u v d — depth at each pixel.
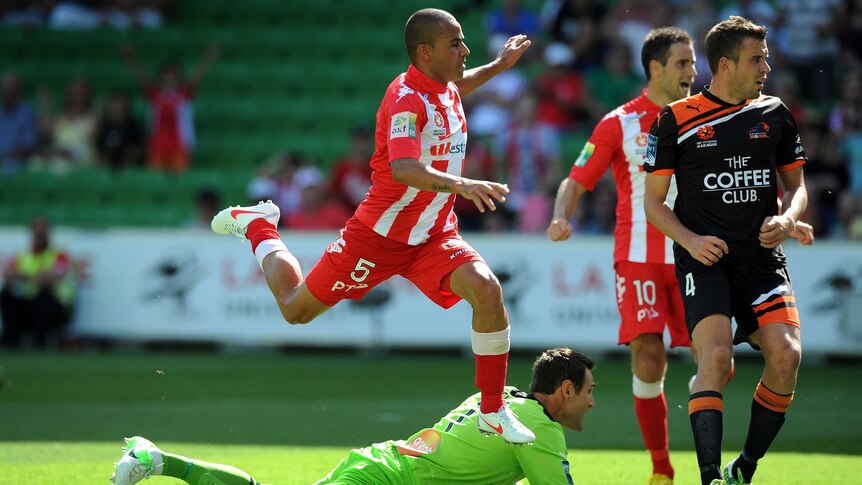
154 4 64.38
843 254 39.28
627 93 52.19
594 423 27.17
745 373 37.12
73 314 45.06
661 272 20.38
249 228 19.84
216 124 57.56
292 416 28.14
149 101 56.81
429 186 16.03
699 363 16.53
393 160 16.44
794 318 16.88
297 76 59.31
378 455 15.68
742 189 17.16
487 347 16.58
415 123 16.70
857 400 30.33
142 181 53.22
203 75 58.78
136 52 61.53
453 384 34.50
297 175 48.78
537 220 45.56
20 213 52.75
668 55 20.61
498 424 15.52
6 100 55.66
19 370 37.88
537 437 15.52
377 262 17.98
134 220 51.72
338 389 33.31
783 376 16.50
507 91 52.94
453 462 15.61
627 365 39.56
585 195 44.62
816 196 44.31
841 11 52.66
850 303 39.06
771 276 17.09
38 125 55.97
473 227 45.38
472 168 46.66
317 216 45.59
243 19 63.75
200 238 44.28
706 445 15.94
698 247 16.56
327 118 57.12
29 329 45.00
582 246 41.50
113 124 54.91
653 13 53.66
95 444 23.98
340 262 18.11
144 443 15.59
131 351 44.34
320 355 43.19
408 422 27.16
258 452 23.05
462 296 17.16
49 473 20.33
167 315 44.34
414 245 17.81
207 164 55.94
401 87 17.00
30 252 44.59
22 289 44.53
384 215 17.61
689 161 17.33
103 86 59.72
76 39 62.09
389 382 35.00
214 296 44.03
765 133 17.12
